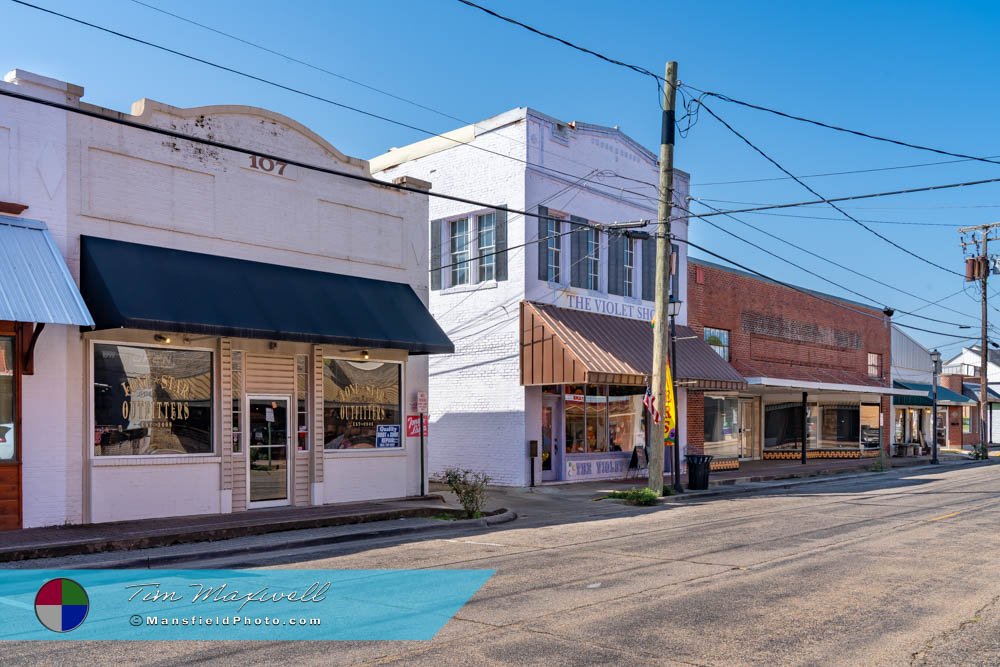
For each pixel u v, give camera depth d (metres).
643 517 16.66
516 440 21.88
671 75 20.02
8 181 12.82
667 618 7.96
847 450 36.53
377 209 18.23
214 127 15.46
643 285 25.73
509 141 22.45
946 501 19.19
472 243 23.25
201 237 15.13
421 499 18.16
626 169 25.55
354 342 15.84
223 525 13.30
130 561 10.96
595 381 20.64
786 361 33.31
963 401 48.09
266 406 16.22
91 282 13.13
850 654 6.82
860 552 11.84
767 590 9.23
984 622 7.85
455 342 23.36
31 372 12.88
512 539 13.52
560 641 7.16
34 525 12.86
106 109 14.02
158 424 14.52
